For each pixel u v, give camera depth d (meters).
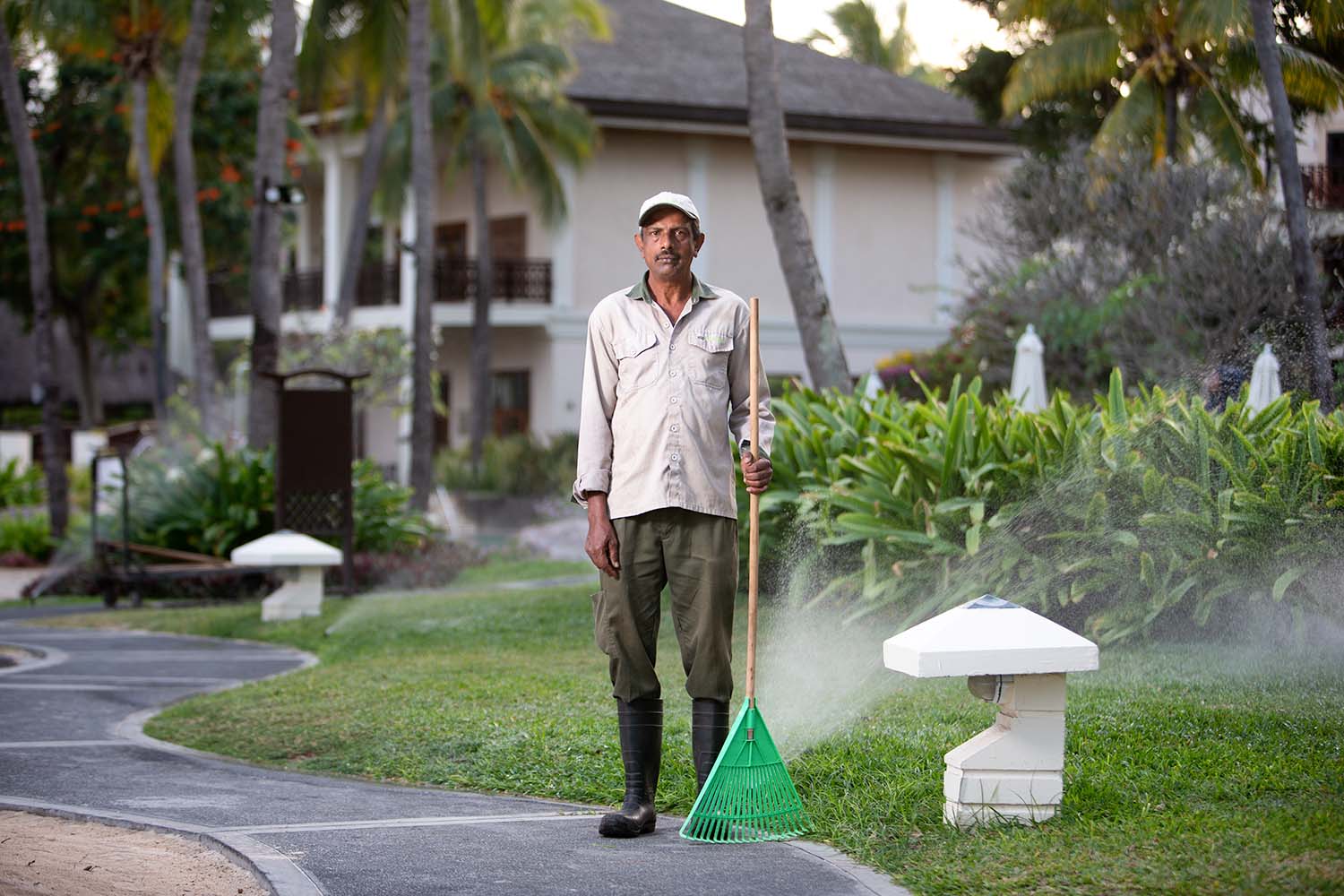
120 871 3.86
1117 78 18.48
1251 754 4.62
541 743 5.46
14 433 27.72
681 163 28.27
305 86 24.14
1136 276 15.28
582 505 4.42
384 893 3.56
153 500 14.80
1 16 18.56
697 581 4.25
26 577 18.75
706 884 3.63
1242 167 15.49
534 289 27.88
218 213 29.67
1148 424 7.62
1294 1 11.41
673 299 4.32
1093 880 3.42
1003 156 29.80
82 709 6.99
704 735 4.30
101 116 28.48
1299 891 3.23
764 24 11.25
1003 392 9.94
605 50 28.80
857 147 28.94
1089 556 7.42
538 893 3.56
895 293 29.34
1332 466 7.09
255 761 5.71
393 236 31.03
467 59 23.06
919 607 7.89
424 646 9.00
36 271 19.03
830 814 4.27
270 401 16.91
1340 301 11.15
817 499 8.41
